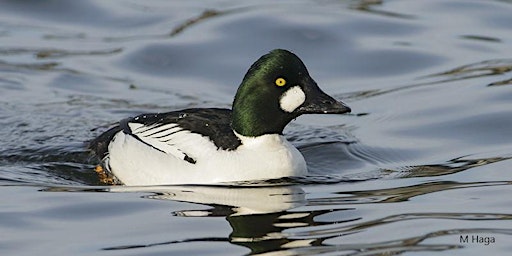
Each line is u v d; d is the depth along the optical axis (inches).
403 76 726.5
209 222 464.4
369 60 749.3
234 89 713.0
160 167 525.0
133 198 502.9
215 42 771.4
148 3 840.9
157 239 445.7
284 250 427.8
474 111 646.5
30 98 677.9
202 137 525.0
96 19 818.2
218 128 528.1
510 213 470.3
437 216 468.1
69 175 552.7
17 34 788.6
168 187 518.3
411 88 701.3
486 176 531.8
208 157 519.5
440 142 604.4
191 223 463.2
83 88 700.7
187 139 526.9
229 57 753.6
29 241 448.8
